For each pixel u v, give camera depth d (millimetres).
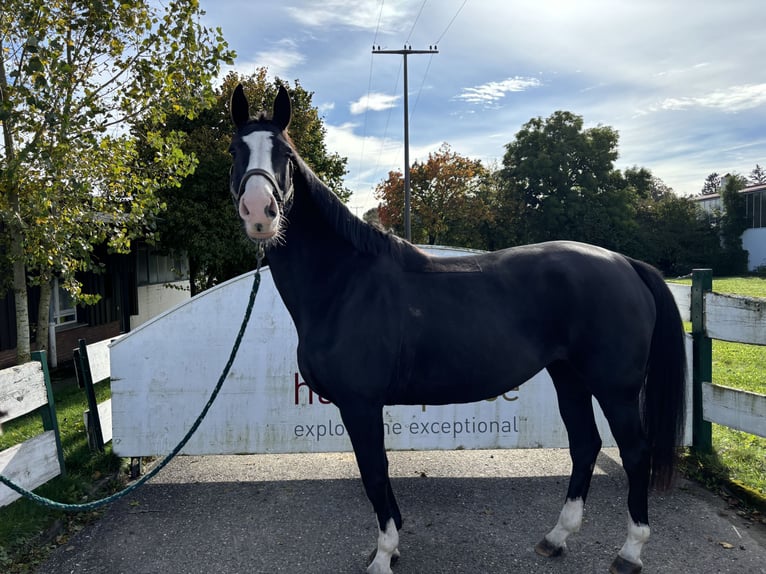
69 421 4988
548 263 2430
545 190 32594
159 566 2580
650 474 2568
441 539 2781
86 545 2805
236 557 2650
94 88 5391
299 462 4035
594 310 2348
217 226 11492
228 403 3738
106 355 4211
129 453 3715
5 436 4730
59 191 5262
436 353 2342
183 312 3686
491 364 2344
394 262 2426
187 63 5289
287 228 2367
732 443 3861
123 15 5086
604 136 33031
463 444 3779
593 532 2818
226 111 12312
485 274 2430
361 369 2281
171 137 5789
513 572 2459
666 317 2523
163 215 11109
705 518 2920
